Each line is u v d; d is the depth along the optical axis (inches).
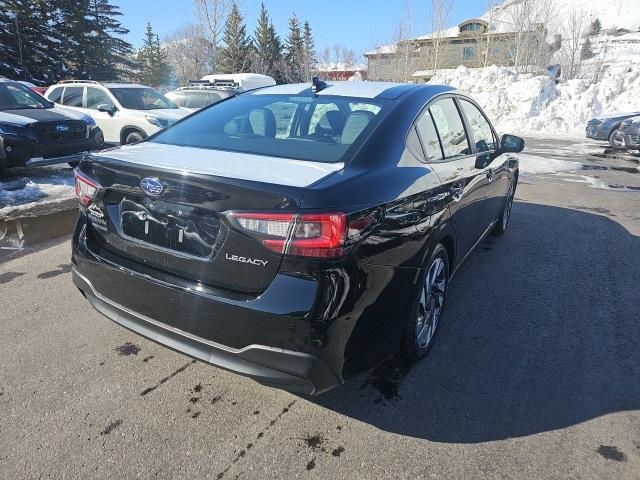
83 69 1469.0
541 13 1111.6
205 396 100.1
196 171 83.1
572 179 366.6
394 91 121.6
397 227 89.8
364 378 108.4
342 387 104.9
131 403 97.0
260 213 76.7
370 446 88.4
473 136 149.4
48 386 100.8
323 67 1980.8
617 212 267.6
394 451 87.4
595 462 86.3
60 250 178.9
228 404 98.0
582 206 280.4
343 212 76.9
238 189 78.3
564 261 187.2
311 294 75.7
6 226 179.2
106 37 1595.7
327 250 75.7
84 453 84.0
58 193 250.1
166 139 114.0
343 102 115.1
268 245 76.5
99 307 100.0
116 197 94.7
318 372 78.9
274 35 2148.1
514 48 1156.5
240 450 86.3
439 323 123.3
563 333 132.0
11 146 261.1
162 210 87.6
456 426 94.5
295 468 82.8
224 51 1749.5
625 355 121.9
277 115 115.5
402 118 109.0
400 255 91.3
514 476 82.8
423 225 100.0
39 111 295.4
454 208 119.3
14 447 84.5
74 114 307.9
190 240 84.9
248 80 641.0
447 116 132.3
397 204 90.1
